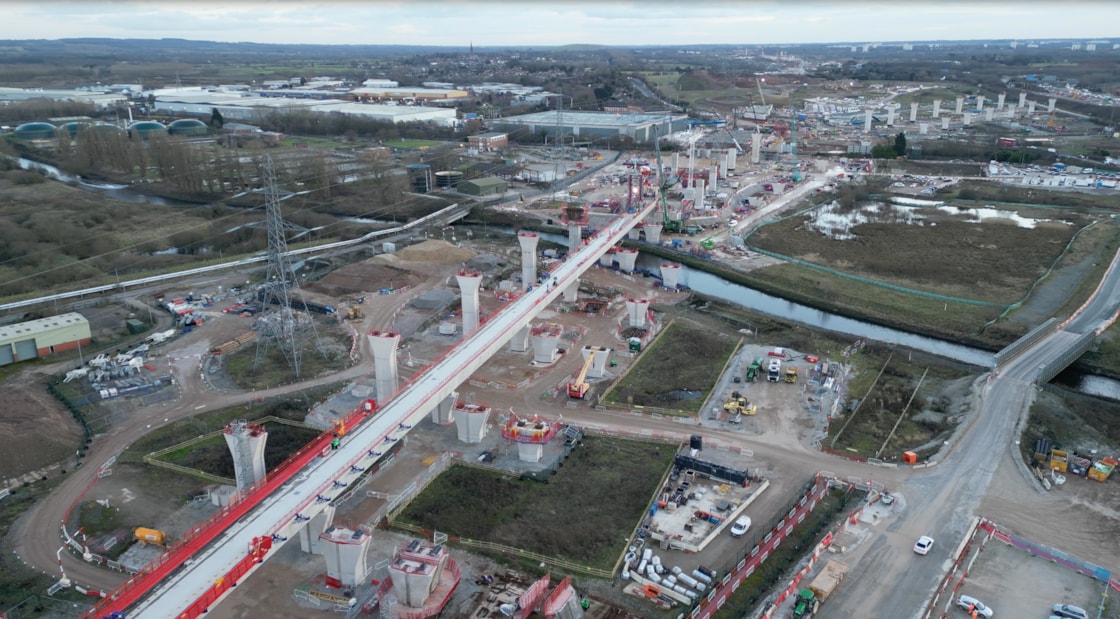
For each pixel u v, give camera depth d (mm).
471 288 122875
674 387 118062
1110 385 122250
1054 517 82250
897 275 175125
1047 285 163625
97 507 85438
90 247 183500
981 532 79562
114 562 75875
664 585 72438
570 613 67000
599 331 140500
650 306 155500
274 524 68875
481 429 100812
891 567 74188
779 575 74375
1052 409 106312
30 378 117250
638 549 78812
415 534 81438
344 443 82500
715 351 131375
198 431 103000
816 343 134500
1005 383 113000
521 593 71812
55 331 126438
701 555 77688
